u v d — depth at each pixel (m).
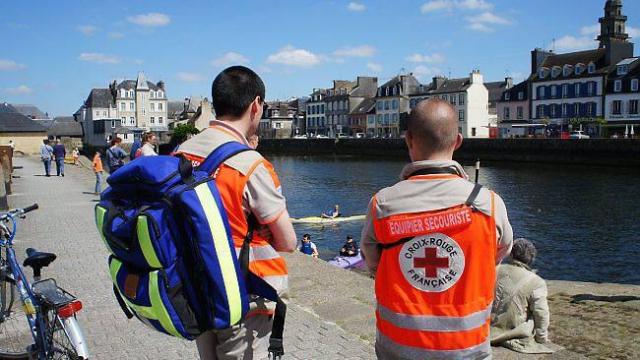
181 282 2.28
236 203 2.42
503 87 104.75
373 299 6.05
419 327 2.22
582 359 4.50
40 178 24.22
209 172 2.45
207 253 2.28
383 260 2.35
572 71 73.88
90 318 5.69
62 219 12.67
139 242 2.28
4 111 58.44
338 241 23.20
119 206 2.43
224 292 2.30
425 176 2.31
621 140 50.91
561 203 31.52
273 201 2.47
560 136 64.75
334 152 91.56
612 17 80.88
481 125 86.12
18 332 4.96
